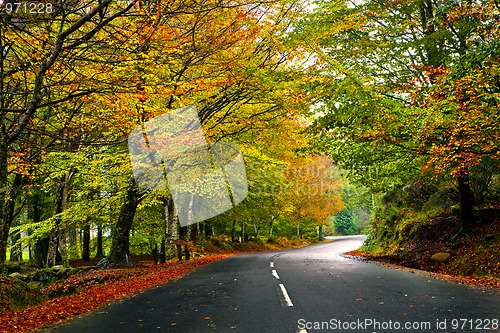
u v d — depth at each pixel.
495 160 10.97
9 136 7.90
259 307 6.23
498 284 8.16
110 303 7.66
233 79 10.59
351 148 13.58
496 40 7.85
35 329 5.64
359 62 13.02
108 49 9.01
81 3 8.80
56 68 8.55
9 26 7.23
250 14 9.15
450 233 15.07
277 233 51.47
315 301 6.53
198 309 6.34
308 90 11.93
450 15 9.52
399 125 10.21
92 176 15.13
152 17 7.24
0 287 8.04
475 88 8.55
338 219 73.31
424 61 12.77
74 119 11.97
